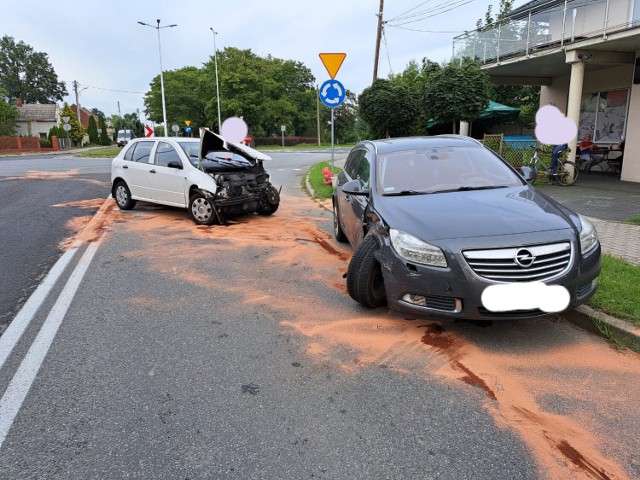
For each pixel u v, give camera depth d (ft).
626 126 50.55
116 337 13.88
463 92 51.88
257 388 11.09
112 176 34.88
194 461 8.68
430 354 12.63
